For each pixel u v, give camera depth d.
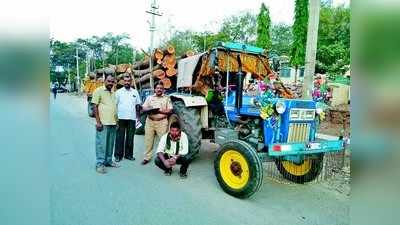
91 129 9.80
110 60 28.92
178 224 3.37
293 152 4.19
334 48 14.09
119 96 5.88
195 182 4.79
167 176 5.05
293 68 13.92
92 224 3.26
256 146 4.50
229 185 4.26
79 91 27.69
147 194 4.22
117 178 4.86
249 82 5.93
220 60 5.55
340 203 4.10
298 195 4.38
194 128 5.34
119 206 3.79
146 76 9.35
